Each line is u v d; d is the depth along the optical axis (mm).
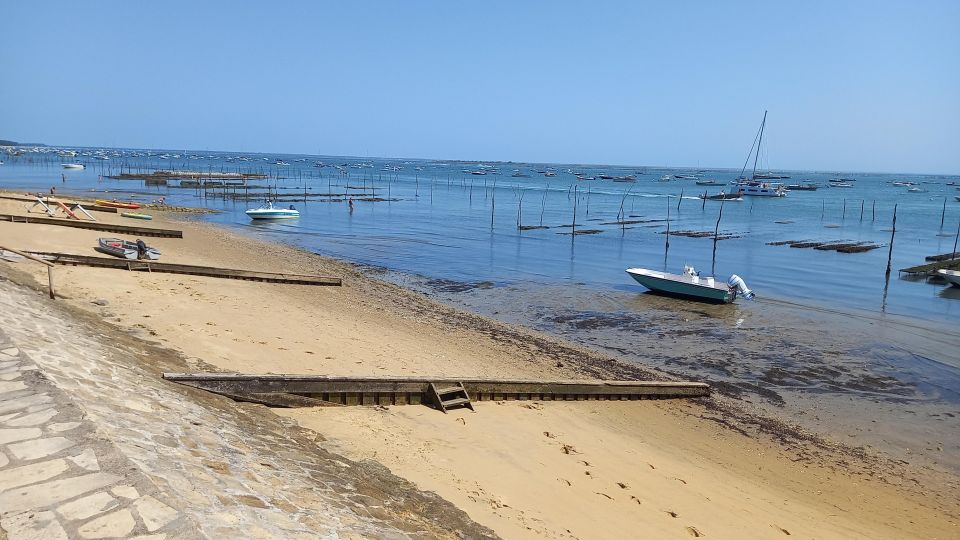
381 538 6605
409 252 45188
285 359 14594
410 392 13148
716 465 13531
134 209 55750
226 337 15352
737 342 24641
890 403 18531
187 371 11656
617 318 28000
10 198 42812
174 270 23516
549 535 8758
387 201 92500
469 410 13578
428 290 32188
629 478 11742
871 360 22641
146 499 5262
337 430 10812
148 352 12258
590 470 11719
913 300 33469
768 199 118562
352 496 7703
